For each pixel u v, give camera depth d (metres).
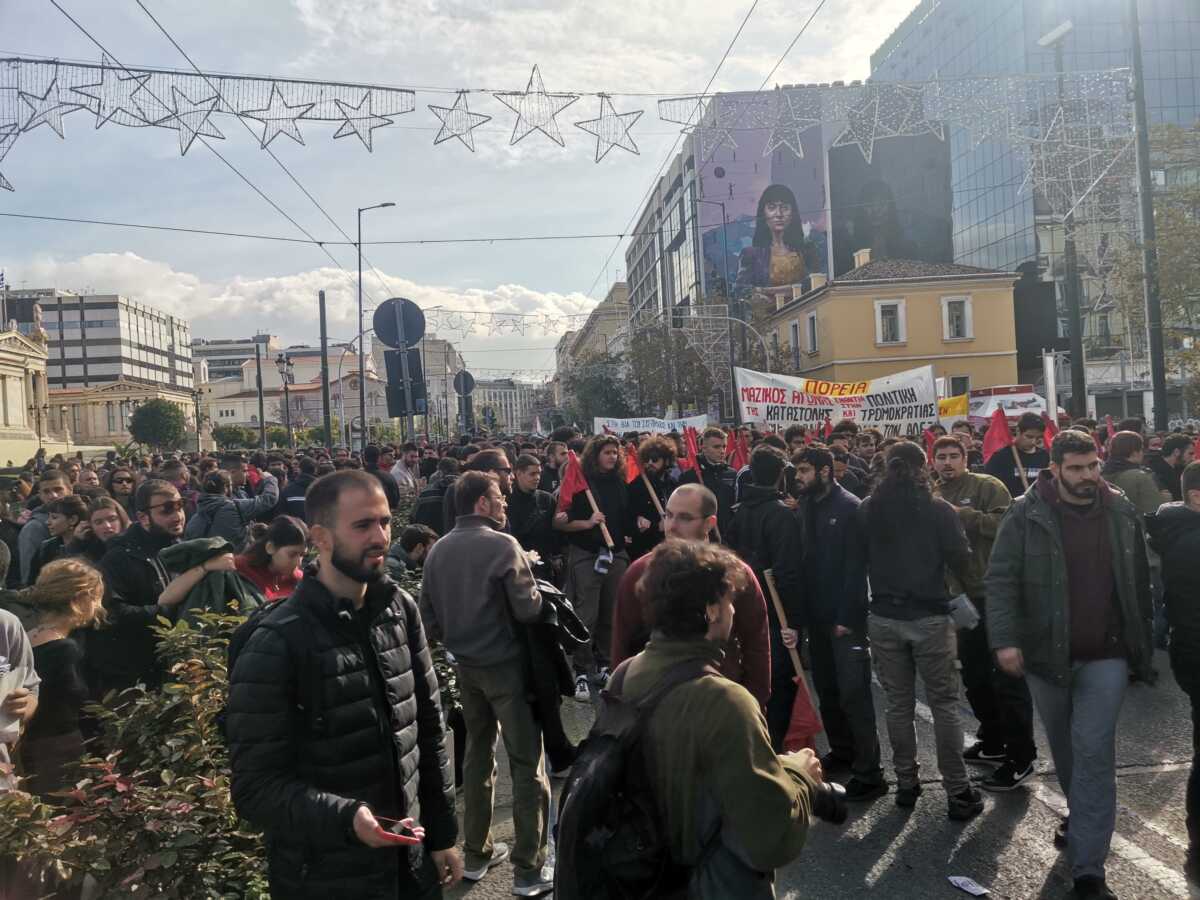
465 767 4.89
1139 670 4.38
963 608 5.23
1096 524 4.41
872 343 47.12
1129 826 4.91
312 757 2.68
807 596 5.99
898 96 14.45
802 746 5.04
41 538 8.48
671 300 89.06
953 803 5.11
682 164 78.25
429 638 4.84
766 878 2.34
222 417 128.12
